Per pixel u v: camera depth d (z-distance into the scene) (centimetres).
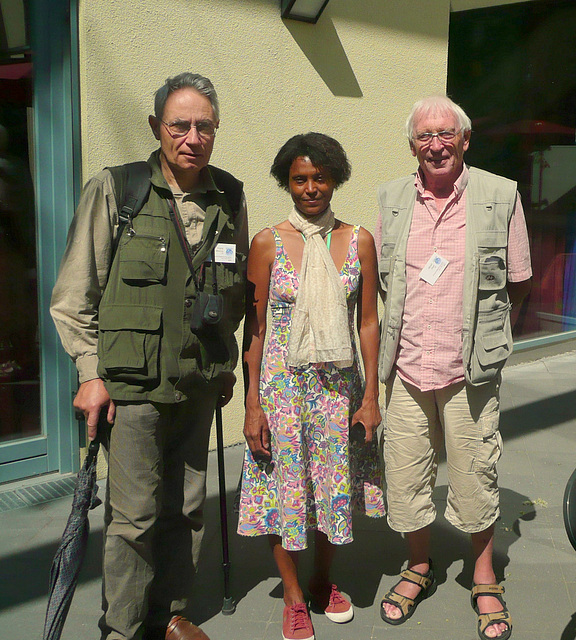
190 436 259
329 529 259
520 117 668
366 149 483
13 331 385
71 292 229
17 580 301
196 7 395
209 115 234
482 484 273
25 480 391
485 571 283
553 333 696
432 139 253
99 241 231
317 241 257
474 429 270
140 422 234
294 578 270
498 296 265
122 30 371
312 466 265
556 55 671
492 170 660
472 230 259
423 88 510
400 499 281
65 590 225
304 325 254
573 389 577
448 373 266
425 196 266
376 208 496
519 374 621
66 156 374
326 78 455
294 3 419
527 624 272
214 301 237
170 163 237
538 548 329
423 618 277
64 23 363
